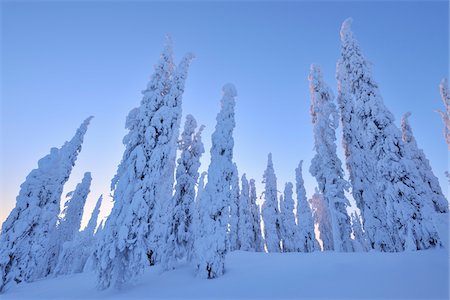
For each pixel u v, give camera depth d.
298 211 31.58
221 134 17.03
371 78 16.41
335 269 10.43
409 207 12.72
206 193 15.74
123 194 14.79
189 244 17.39
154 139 16.34
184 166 19.69
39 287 16.19
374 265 10.13
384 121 14.80
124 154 16.55
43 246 18.31
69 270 27.19
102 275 12.91
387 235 17.47
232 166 16.34
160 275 14.90
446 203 22.00
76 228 31.02
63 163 24.81
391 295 7.24
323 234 30.80
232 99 18.31
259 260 16.23
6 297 14.07
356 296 7.57
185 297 10.19
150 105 17.31
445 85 24.22
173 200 18.55
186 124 21.39
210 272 13.16
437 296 6.72
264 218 38.25
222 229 14.57
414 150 25.08
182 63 19.89
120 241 12.90
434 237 11.59
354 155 21.02
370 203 18.92
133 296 11.24
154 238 19.83
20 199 17.98
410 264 9.48
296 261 13.58
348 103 23.02
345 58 18.23
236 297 9.34
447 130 23.22
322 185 21.33
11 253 16.28
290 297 8.43
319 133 21.91
